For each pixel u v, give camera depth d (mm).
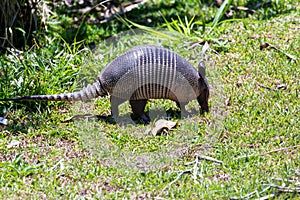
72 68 9094
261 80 8789
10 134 7754
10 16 9953
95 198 6418
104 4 11359
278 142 7316
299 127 7598
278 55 9414
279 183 6523
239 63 9281
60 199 6422
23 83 8398
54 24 10656
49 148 7449
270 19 10773
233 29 10438
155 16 11148
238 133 7551
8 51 9758
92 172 6906
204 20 10555
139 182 6688
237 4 11453
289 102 8203
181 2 11547
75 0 11422
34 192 6574
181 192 6465
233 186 6523
